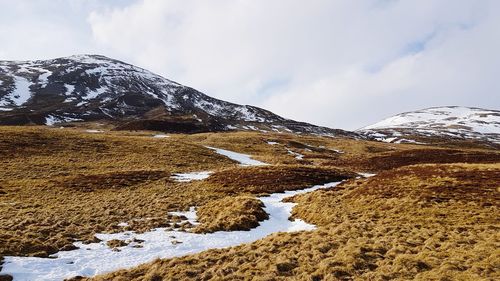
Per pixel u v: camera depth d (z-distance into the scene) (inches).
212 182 2113.7
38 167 2485.2
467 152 3752.5
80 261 885.8
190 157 3294.8
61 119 7495.1
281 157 3868.1
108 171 2509.8
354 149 5295.3
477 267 708.7
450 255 789.9
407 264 749.9
